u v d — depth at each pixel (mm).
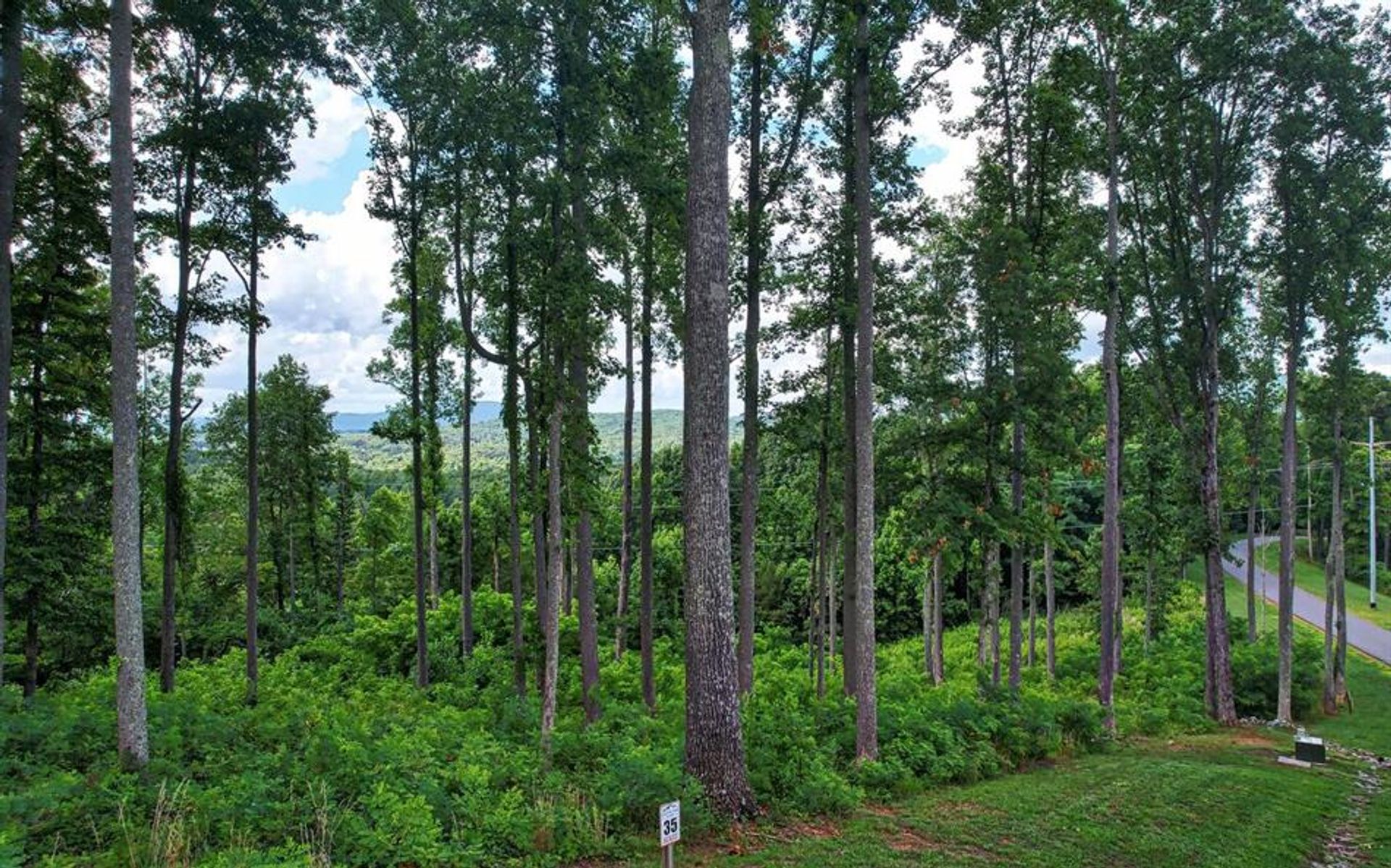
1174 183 20078
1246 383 26828
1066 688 24359
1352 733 19703
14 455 15828
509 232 14555
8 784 7672
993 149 17047
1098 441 25453
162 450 26391
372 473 48969
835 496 21031
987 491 15875
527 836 7281
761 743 10492
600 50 14586
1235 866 8273
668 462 46562
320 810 7055
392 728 10250
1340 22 17281
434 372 23578
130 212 9609
